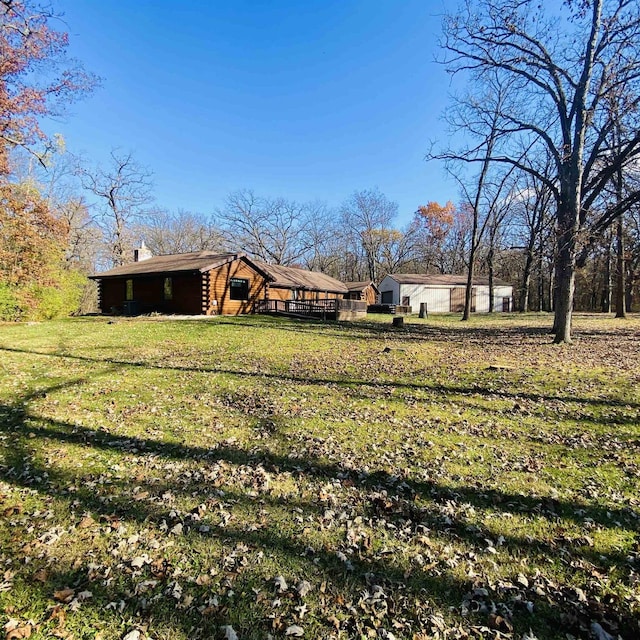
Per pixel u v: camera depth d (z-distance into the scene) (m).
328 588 2.66
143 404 6.61
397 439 5.20
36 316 19.58
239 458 4.67
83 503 3.71
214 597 2.58
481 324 21.28
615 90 11.15
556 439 5.14
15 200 18.53
